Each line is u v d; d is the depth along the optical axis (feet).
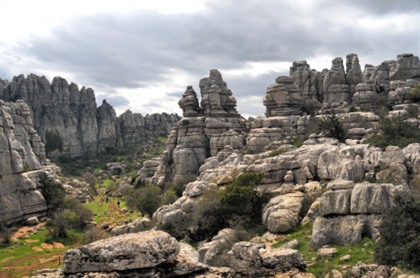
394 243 94.12
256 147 298.97
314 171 175.22
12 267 177.27
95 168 579.07
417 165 145.69
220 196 172.14
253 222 160.56
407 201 98.73
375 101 291.17
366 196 112.06
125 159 614.75
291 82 330.95
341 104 306.14
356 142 219.20
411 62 296.10
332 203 114.83
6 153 263.70
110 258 69.10
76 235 237.04
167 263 73.26
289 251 85.05
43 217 277.03
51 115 589.73
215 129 355.56
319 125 258.16
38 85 593.01
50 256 197.77
